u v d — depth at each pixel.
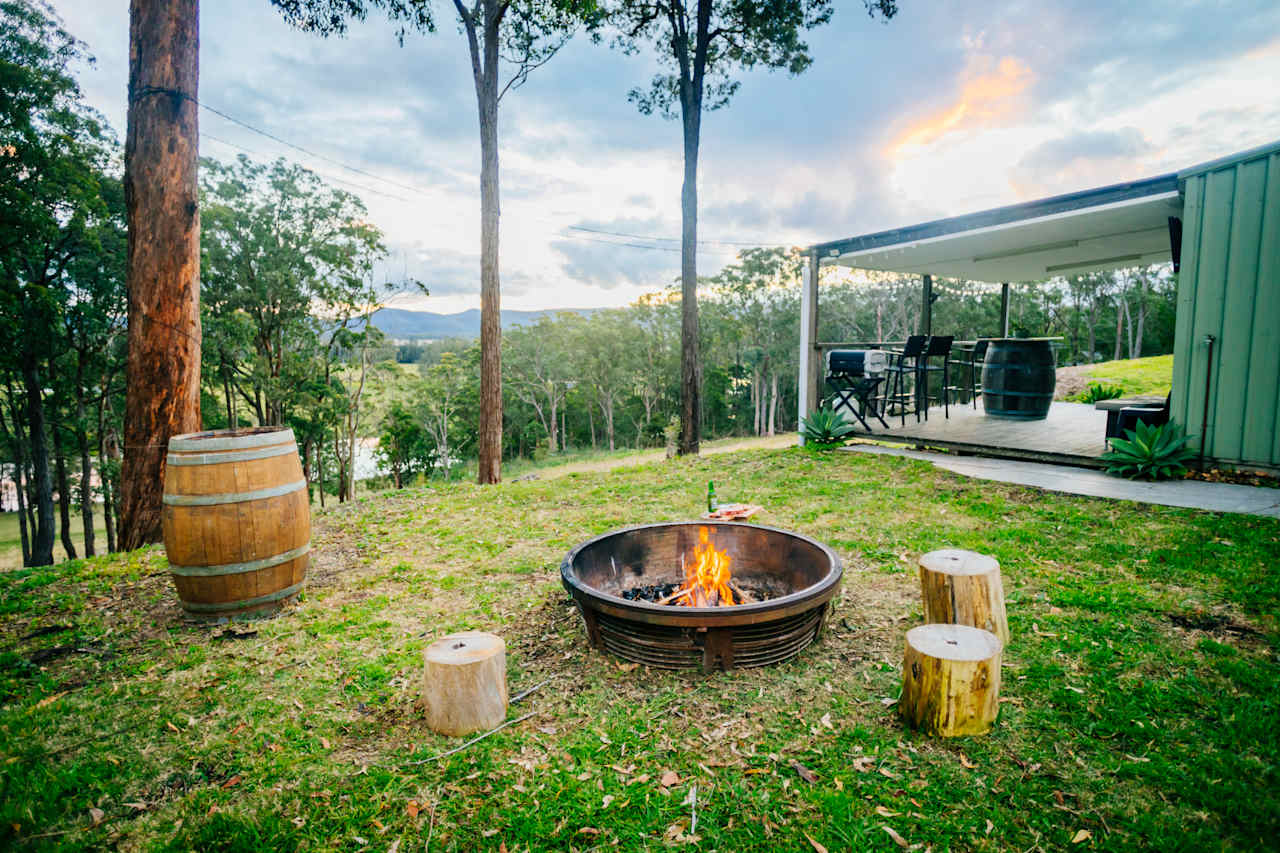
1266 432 5.77
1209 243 5.94
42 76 18.27
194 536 3.64
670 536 4.11
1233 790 2.02
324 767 2.35
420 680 3.01
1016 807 2.01
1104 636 3.17
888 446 9.09
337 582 4.54
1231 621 3.25
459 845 1.93
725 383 53.66
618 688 2.88
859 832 1.92
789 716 2.60
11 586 4.62
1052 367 10.42
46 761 2.40
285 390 31.34
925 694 2.40
